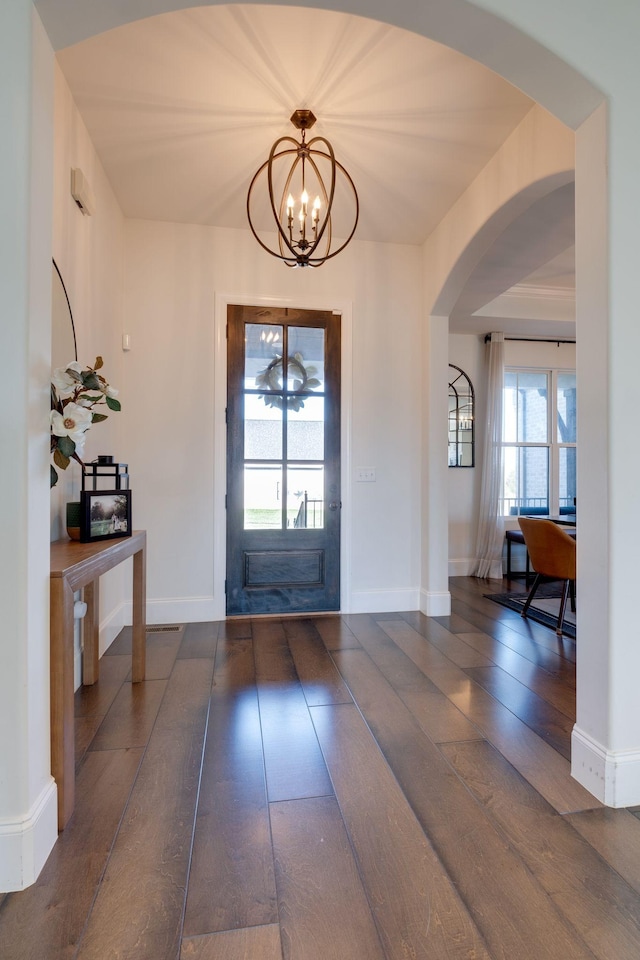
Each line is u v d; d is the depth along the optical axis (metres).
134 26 1.74
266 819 1.38
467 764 1.65
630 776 1.45
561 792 1.51
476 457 5.08
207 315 3.25
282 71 1.95
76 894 1.12
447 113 2.19
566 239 3.12
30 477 1.21
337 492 3.44
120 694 2.17
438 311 3.41
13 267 1.19
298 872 1.19
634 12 1.49
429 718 1.97
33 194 1.22
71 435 1.40
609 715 1.46
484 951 0.99
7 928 1.04
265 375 3.33
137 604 2.30
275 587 3.38
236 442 3.30
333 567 3.45
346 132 2.32
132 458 3.16
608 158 1.47
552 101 1.58
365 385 3.48
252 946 0.99
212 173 2.68
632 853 1.26
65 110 2.03
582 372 1.58
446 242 3.11
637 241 1.48
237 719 1.95
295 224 2.93
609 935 1.03
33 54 1.22
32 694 1.21
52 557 1.56
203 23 1.73
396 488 3.54
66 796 1.34
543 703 2.11
